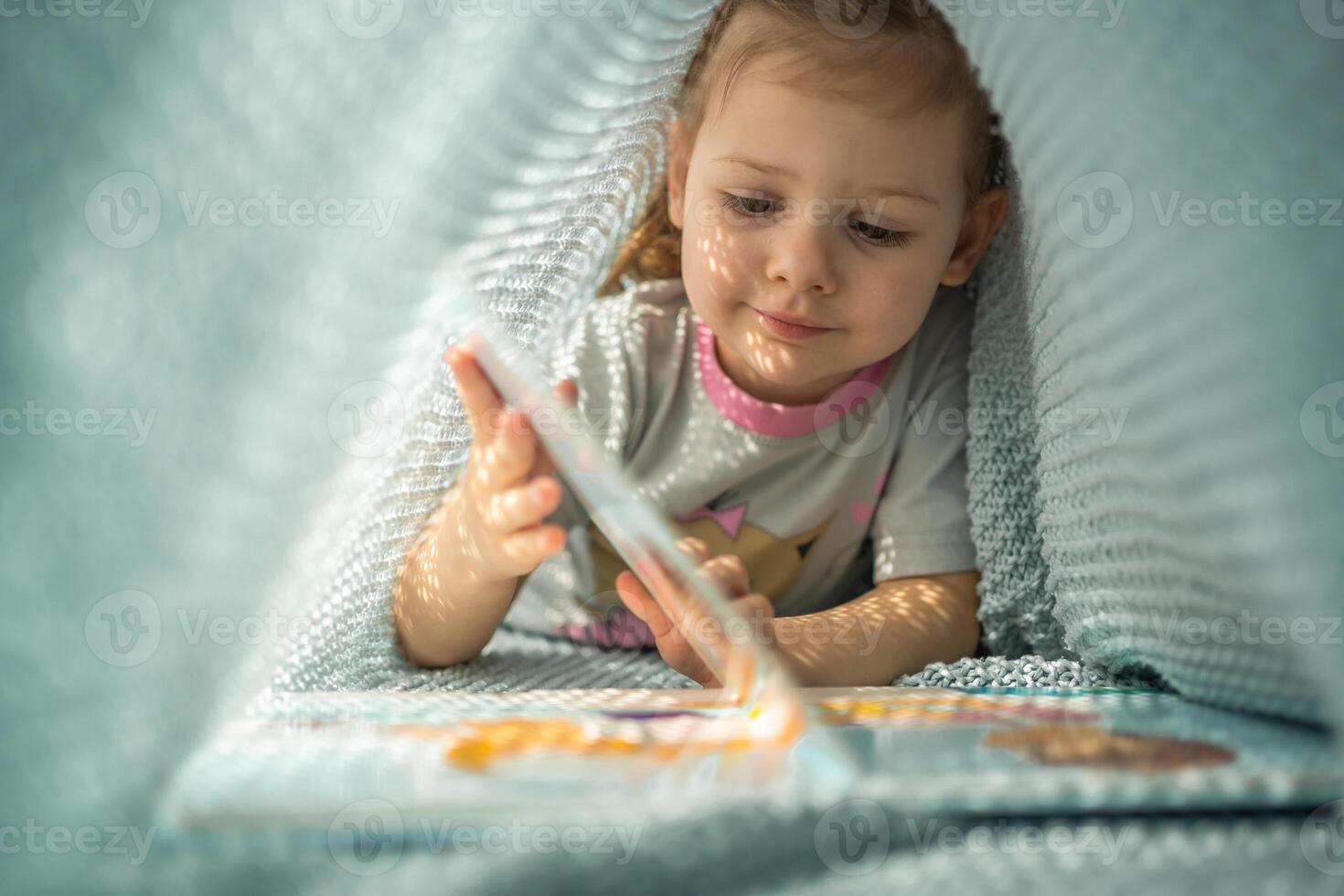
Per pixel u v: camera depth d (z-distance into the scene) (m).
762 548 1.23
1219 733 0.69
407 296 0.80
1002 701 0.83
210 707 0.65
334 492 0.78
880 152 1.04
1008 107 0.81
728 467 1.22
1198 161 0.66
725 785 0.56
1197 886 0.52
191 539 0.66
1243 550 0.65
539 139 0.85
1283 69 0.63
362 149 0.71
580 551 1.24
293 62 0.68
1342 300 0.62
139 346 0.66
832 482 1.21
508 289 0.98
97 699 0.63
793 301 1.07
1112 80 0.70
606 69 0.88
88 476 0.65
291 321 0.69
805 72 1.03
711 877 0.52
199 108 0.66
